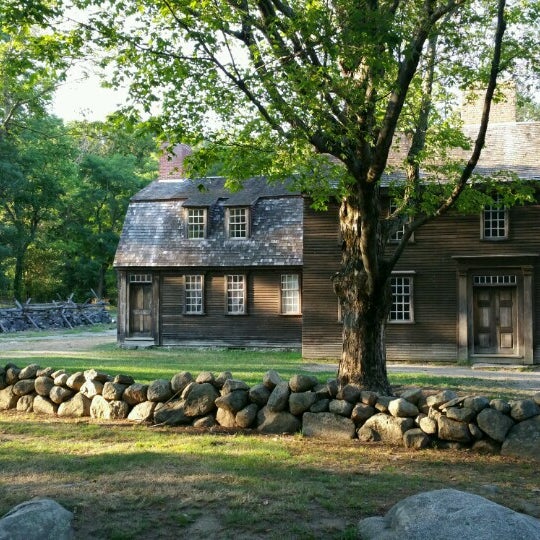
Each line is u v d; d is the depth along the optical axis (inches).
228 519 235.0
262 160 434.9
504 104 1067.3
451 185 462.0
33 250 2397.9
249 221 1154.7
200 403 405.4
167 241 1182.3
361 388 433.1
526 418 344.2
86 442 357.7
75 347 1119.6
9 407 457.4
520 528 192.7
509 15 428.8
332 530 227.8
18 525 205.9
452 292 970.7
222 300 1154.0
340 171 463.2
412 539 196.1
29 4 370.6
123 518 237.5
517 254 938.1
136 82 406.0
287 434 384.8
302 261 1084.5
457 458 333.7
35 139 1749.5
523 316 940.6
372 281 418.9
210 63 387.5
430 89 481.7
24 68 417.4
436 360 971.3
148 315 1187.3
